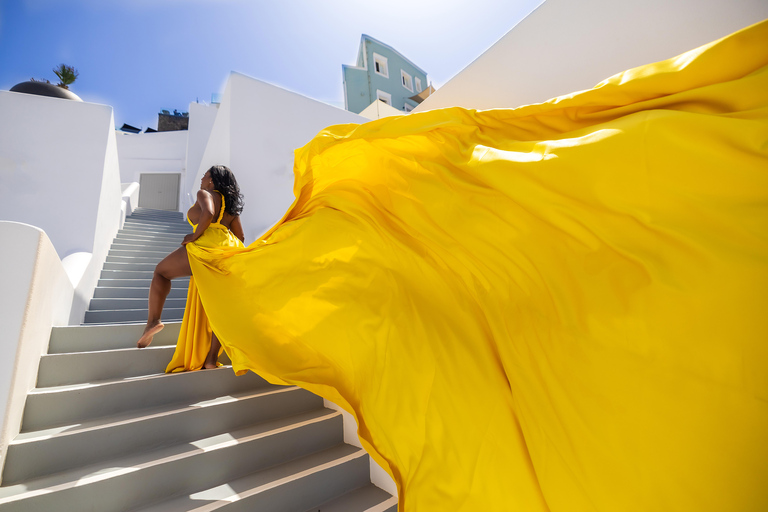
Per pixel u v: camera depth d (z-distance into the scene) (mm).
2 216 4078
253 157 5625
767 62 888
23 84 5254
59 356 2045
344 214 1847
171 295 4230
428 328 1462
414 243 1594
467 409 1250
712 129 859
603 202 1005
